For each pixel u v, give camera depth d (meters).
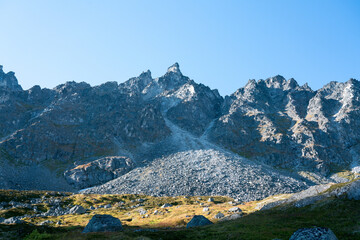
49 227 57.75
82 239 43.78
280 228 44.28
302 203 58.12
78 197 149.38
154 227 69.81
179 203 143.25
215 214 83.31
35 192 154.25
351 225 39.84
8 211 108.62
